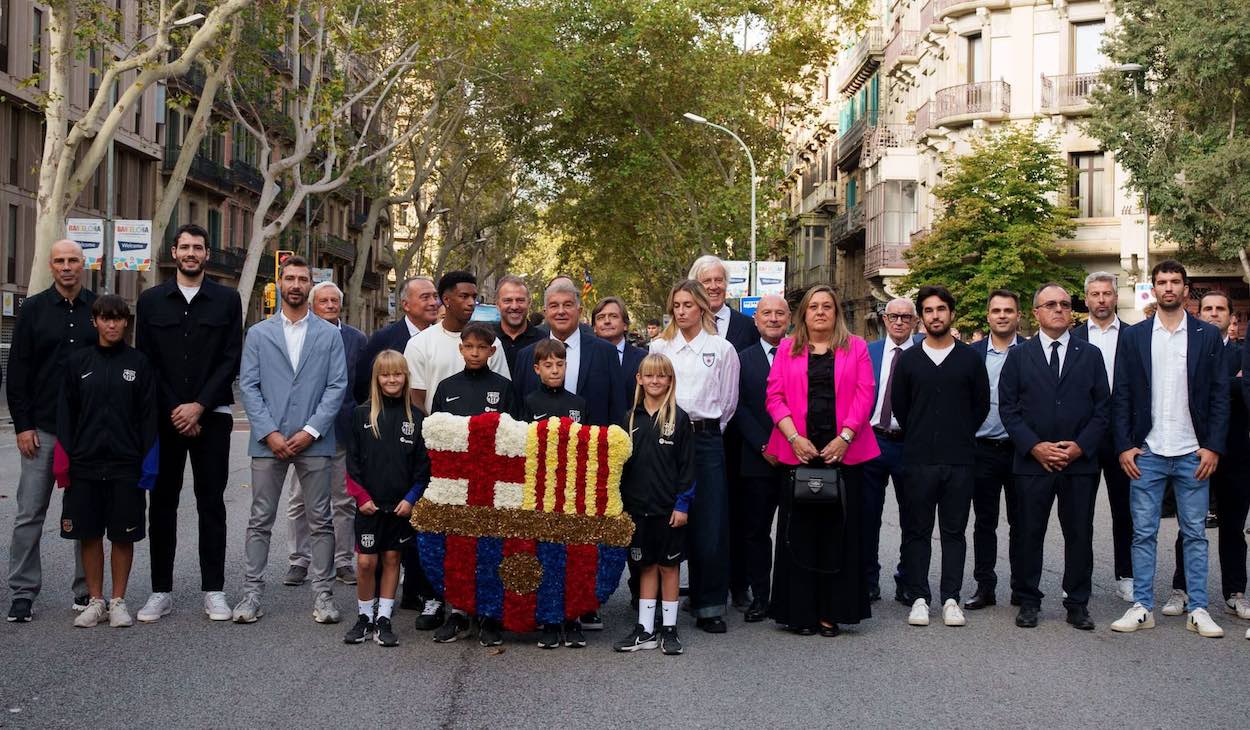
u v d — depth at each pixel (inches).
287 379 323.6
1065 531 331.6
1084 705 248.2
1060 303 331.3
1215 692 259.3
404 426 301.3
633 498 300.2
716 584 322.3
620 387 338.6
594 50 1643.7
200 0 1024.2
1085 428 327.6
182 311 320.5
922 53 1727.4
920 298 338.0
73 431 306.8
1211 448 324.2
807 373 322.7
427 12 1232.8
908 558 337.1
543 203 2133.4
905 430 339.6
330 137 1221.7
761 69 1624.0
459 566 297.7
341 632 309.1
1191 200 1172.5
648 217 1850.4
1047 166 1322.6
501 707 242.8
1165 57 1190.9
